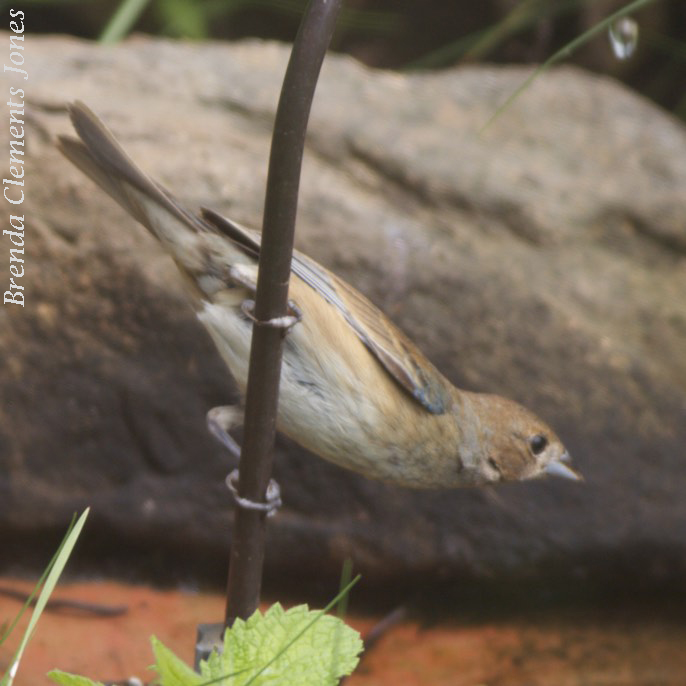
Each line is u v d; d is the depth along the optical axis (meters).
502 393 10.61
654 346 11.27
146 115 11.61
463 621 10.19
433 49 18.88
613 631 10.16
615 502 10.33
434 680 9.28
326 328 7.52
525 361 10.72
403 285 10.76
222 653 5.75
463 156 12.38
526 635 10.05
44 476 10.27
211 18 18.20
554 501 10.28
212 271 7.12
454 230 11.66
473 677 9.36
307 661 5.40
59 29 18.05
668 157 13.14
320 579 10.38
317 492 10.23
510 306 10.88
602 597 10.40
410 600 10.33
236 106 12.31
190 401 10.30
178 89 12.31
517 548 10.20
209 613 9.99
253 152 11.59
